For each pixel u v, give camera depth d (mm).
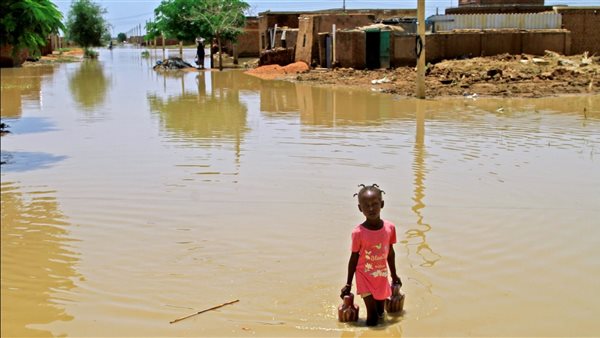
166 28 47531
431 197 8852
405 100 21656
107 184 9867
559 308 5469
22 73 41219
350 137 13766
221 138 13852
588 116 16906
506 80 26516
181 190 9430
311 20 38250
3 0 13883
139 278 6262
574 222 7719
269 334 5066
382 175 10164
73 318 5441
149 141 13594
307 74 34312
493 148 12312
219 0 46188
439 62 33156
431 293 5766
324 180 9875
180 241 7281
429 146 12586
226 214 8234
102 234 7594
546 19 35344
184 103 21594
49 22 14727
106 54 87875
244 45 60219
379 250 5145
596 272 6215
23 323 5375
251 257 6746
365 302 5195
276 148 12508
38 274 6395
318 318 5344
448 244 7004
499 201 8641
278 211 8328
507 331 5070
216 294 5848
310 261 6609
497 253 6727
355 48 34250
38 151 12688
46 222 8078
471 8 40031
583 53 34594
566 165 10766
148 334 5109
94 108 20266
